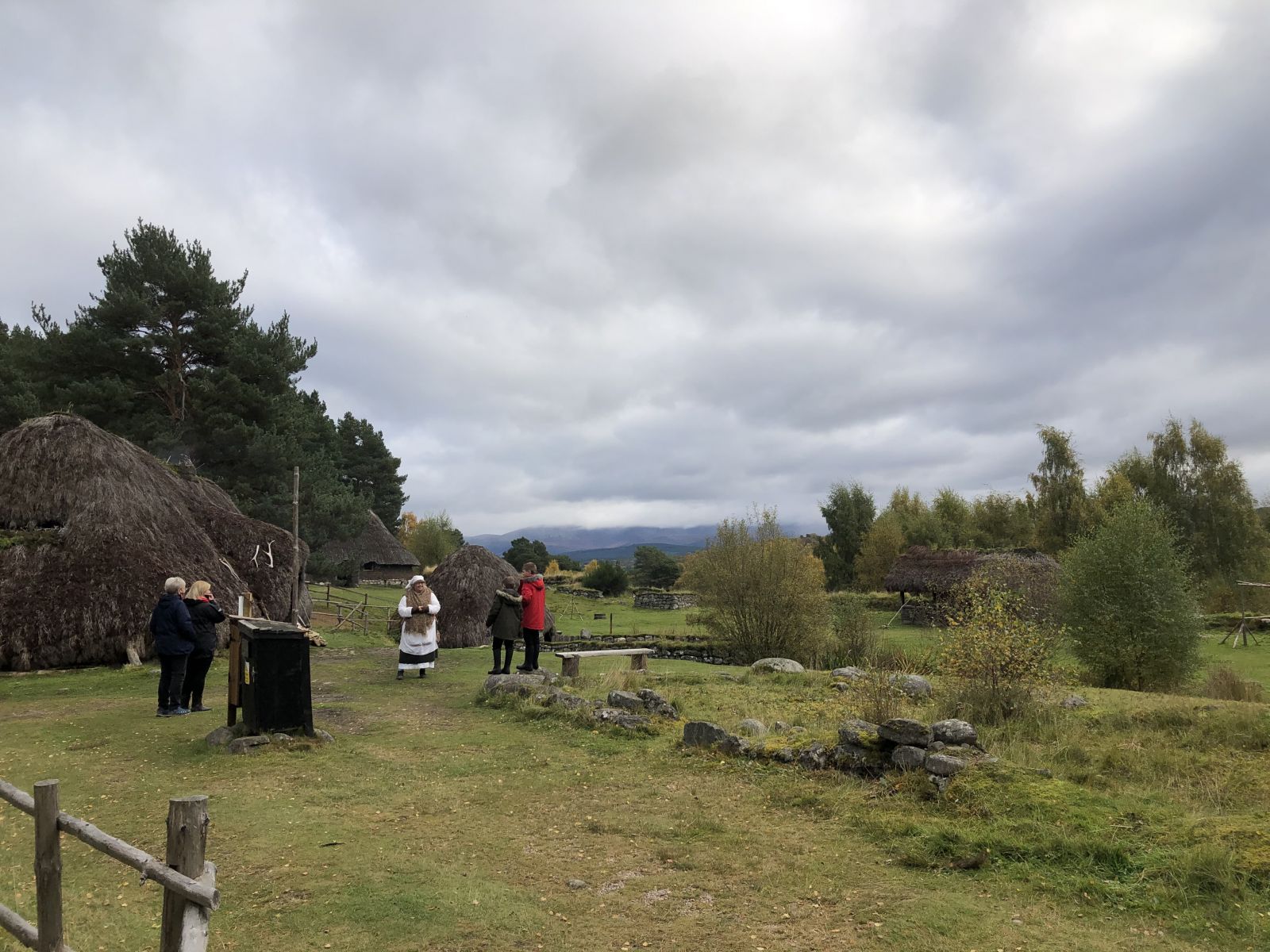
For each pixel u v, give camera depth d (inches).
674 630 1167.6
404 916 171.9
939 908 169.3
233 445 1158.3
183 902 115.1
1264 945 146.8
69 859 211.2
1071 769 264.5
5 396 1136.8
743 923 167.3
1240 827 187.0
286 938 162.4
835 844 211.8
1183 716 345.7
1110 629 665.6
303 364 1321.4
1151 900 165.6
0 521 620.4
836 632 871.7
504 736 350.9
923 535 2415.1
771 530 876.0
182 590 422.6
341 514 1332.4
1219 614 1348.4
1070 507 1845.5
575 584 2482.8
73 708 425.4
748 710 410.6
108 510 628.4
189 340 1181.7
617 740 338.0
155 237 1184.2
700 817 236.8
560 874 196.9
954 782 235.1
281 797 261.3
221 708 424.5
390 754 319.0
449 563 920.3
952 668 388.5
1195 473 1807.3
